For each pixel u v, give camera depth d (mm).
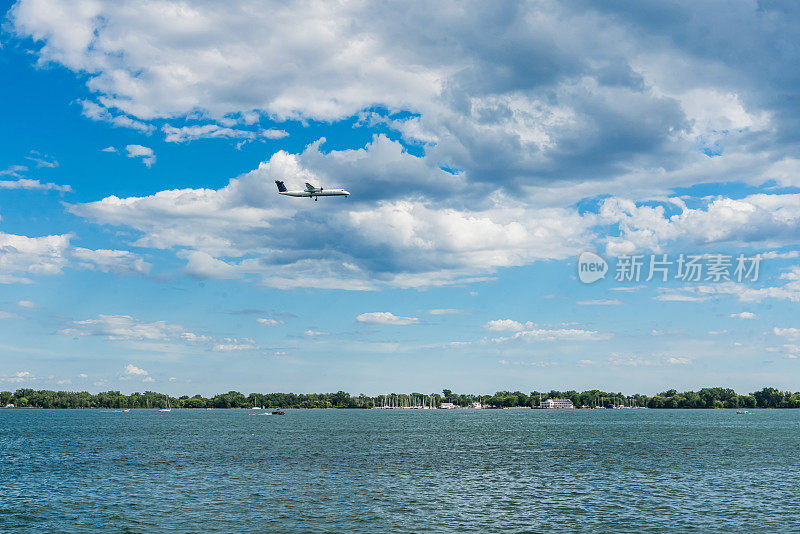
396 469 109125
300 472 104938
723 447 152750
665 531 63438
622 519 68438
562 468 110375
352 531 63781
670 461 120875
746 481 93812
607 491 85500
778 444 161375
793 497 80438
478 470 107938
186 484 91625
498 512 72062
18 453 141500
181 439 187500
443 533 62906
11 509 73812
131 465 115438
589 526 65500
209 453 139250
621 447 154875
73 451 146125
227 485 90625
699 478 97062
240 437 197000
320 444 166625
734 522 66875
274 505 75875
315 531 63844
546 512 71938
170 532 63469
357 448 153125
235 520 68188
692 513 71125
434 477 98938
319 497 81062
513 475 101438
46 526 65812
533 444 166625
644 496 81562
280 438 192000
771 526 65188
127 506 75375
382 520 68188
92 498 80438
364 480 95688
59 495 82812
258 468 110438
